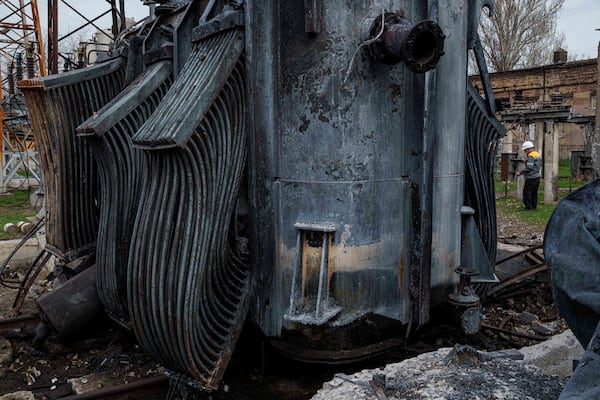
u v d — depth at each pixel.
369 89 3.96
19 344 5.84
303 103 3.95
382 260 4.10
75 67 9.61
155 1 5.40
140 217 4.07
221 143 3.98
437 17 4.18
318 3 3.83
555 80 30.88
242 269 4.29
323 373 4.57
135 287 4.07
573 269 2.02
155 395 4.59
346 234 3.96
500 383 2.55
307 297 3.99
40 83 5.62
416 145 4.16
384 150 4.05
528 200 15.13
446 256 4.61
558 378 2.64
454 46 4.49
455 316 4.43
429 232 4.28
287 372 4.66
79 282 5.62
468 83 5.30
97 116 4.89
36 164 17.45
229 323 4.16
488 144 5.56
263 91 4.05
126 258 5.07
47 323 5.52
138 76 5.44
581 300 1.95
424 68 3.64
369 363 4.54
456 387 2.50
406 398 2.45
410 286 4.23
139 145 3.97
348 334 4.00
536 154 14.96
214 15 4.50
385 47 3.82
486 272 4.91
